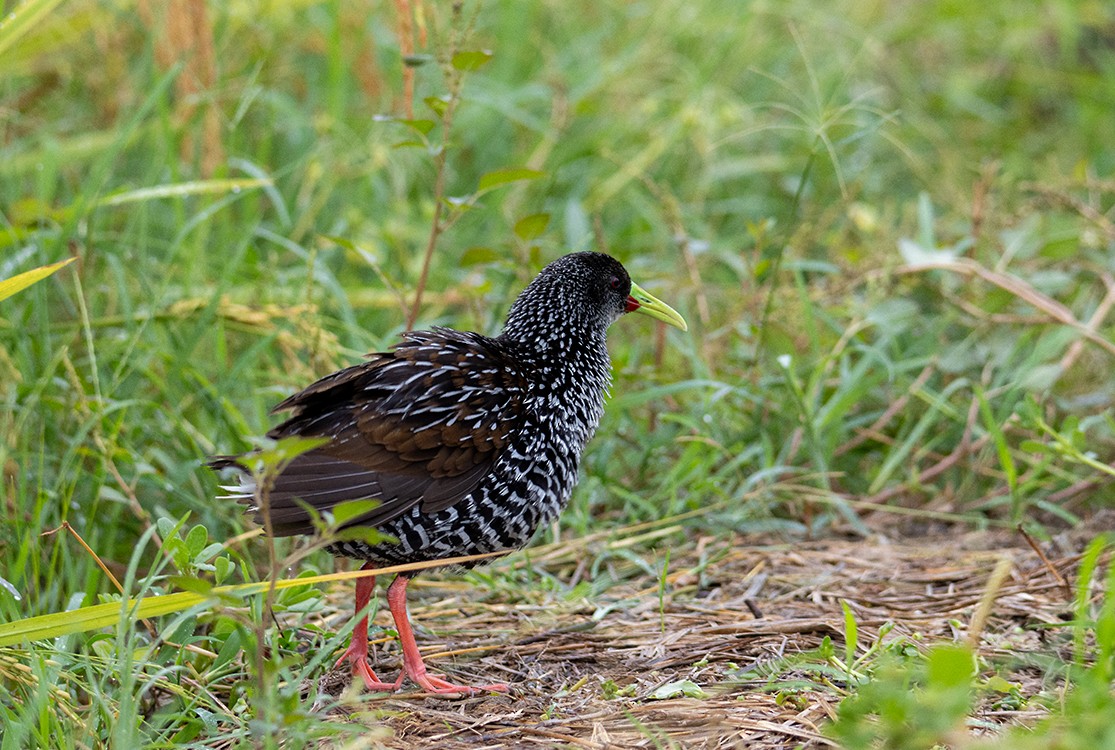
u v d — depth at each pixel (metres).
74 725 6.91
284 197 14.15
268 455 5.95
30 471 9.93
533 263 10.88
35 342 10.58
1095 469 10.79
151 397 11.38
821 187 15.68
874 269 12.05
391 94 15.05
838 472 10.82
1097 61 19.47
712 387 11.11
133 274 11.85
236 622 6.93
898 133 16.83
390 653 8.44
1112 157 17.12
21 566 8.31
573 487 8.52
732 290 13.14
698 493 10.25
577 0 17.41
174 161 12.02
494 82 15.25
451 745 6.83
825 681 7.25
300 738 6.25
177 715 6.97
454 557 7.96
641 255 14.00
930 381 11.95
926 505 11.27
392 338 10.95
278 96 14.37
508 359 8.27
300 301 11.80
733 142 16.27
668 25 16.42
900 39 18.38
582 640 8.35
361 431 7.66
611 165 15.38
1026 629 8.27
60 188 13.56
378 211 14.29
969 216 13.74
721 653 7.93
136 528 10.29
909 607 8.79
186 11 12.92
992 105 18.89
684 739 6.65
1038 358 11.09
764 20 17.31
